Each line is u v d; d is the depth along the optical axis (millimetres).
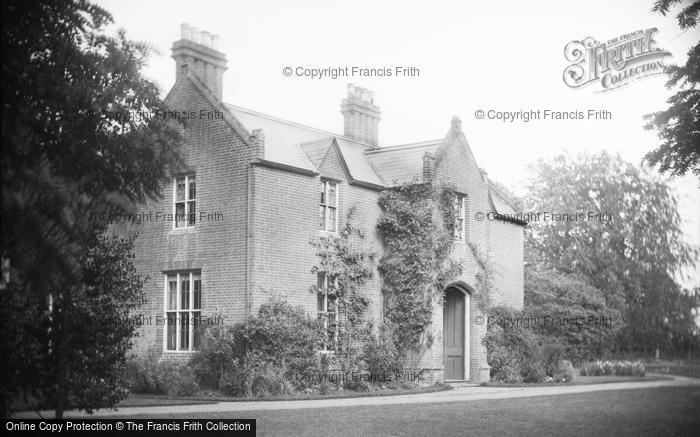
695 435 13031
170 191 23828
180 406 16469
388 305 25625
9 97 9438
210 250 22625
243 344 21062
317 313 23672
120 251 11352
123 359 11602
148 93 10898
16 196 8484
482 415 14852
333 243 24281
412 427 13195
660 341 39625
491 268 27969
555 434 12758
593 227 41719
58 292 9789
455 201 26219
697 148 18672
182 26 24312
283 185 22828
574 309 31984
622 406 16578
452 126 27375
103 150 10336
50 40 10133
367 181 25797
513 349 27766
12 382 10492
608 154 43281
